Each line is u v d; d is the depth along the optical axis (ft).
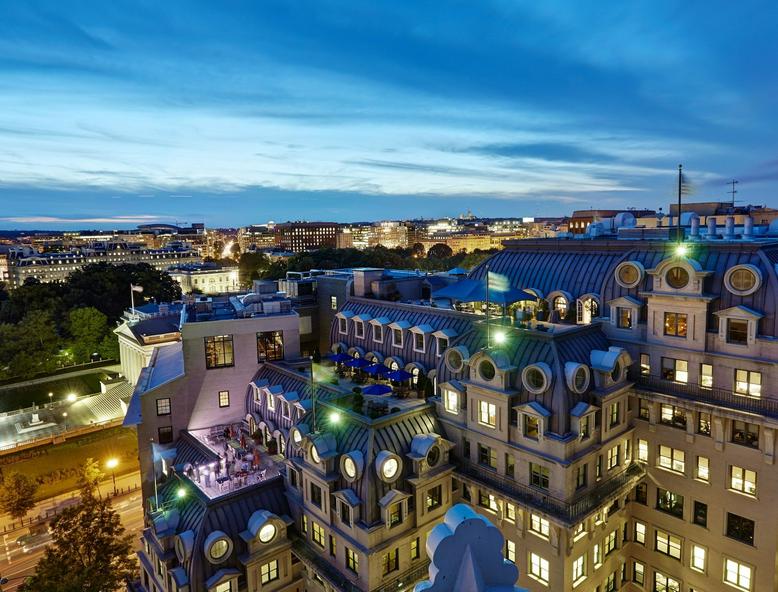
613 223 248.32
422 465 155.12
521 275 228.22
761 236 193.06
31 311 520.42
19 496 261.44
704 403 153.79
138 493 293.64
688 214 281.33
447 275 307.37
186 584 149.48
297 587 166.40
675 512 167.63
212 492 171.32
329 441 157.99
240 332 228.02
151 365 268.21
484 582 34.37
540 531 153.69
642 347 171.94
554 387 149.79
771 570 145.59
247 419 224.12
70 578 172.35
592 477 156.35
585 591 155.94
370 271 284.00
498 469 162.81
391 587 145.69
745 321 148.87
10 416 387.14
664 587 171.53
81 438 357.82
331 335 267.59
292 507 171.22
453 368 180.04
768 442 143.02
